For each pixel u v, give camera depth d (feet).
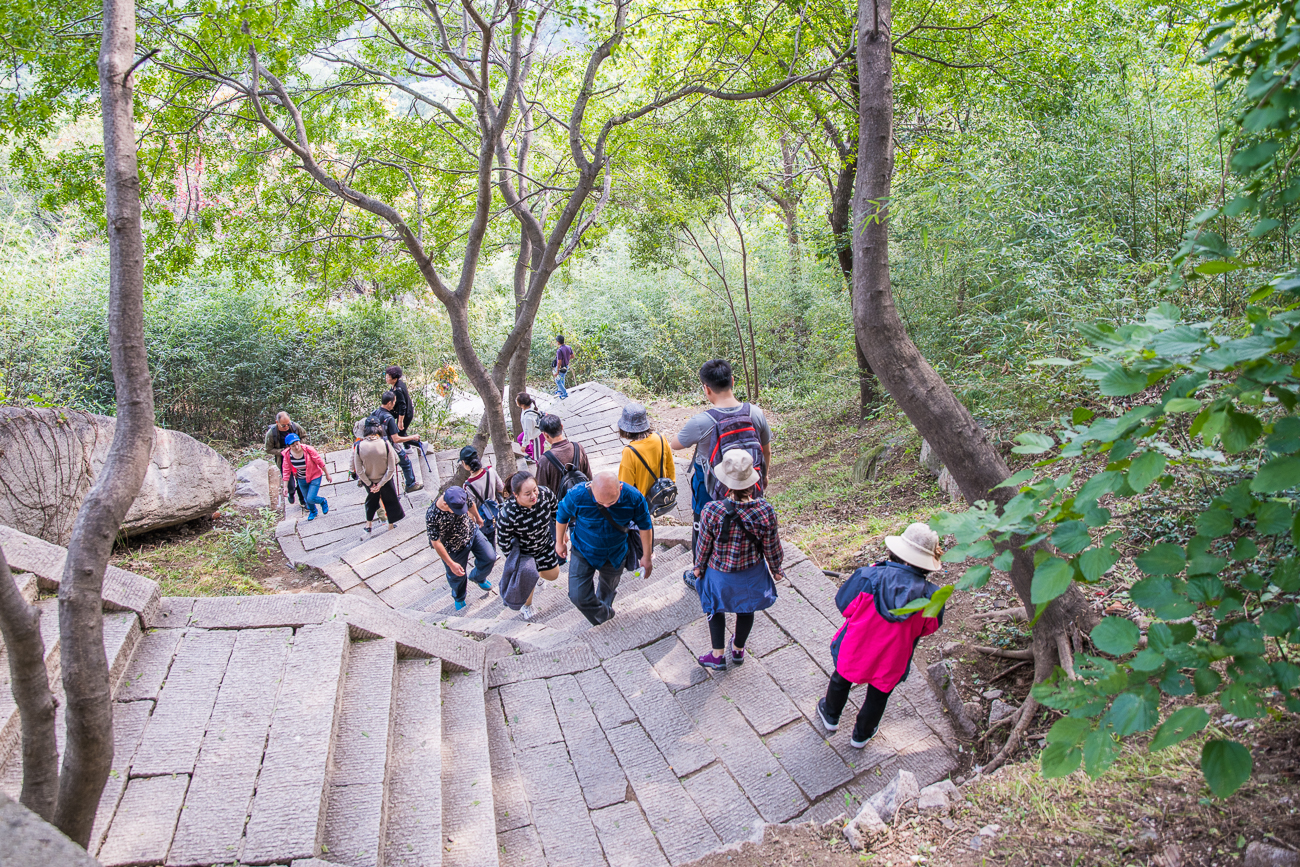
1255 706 5.84
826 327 41.73
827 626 16.51
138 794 10.64
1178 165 22.13
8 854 4.91
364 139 34.37
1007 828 9.64
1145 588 6.34
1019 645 14.32
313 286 39.32
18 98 24.79
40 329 38.63
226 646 13.60
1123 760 10.02
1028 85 28.32
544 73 38.37
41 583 14.14
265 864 9.69
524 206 38.27
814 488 30.12
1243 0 6.45
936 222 23.80
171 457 27.71
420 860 10.61
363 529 31.71
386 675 13.71
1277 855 7.68
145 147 29.86
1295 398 5.86
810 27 29.71
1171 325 6.48
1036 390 19.48
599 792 13.07
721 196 45.75
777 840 10.80
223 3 22.74
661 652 16.24
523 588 20.11
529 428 32.45
